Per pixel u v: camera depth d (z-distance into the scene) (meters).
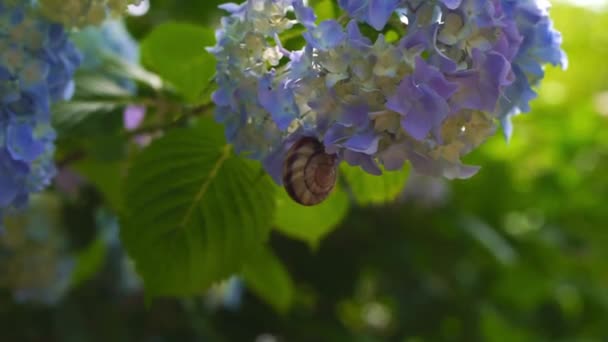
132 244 0.73
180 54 0.74
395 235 1.40
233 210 0.73
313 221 0.78
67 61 0.68
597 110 1.80
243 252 0.73
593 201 1.70
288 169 0.60
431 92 0.58
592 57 1.89
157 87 0.79
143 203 0.72
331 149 0.59
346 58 0.59
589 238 1.67
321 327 1.38
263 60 0.61
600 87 1.97
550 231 1.63
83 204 1.03
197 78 0.73
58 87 0.69
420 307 1.46
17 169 0.67
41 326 1.15
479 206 1.55
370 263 1.37
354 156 0.60
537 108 1.75
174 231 0.73
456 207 1.49
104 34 0.83
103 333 1.18
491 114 0.61
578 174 1.73
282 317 1.35
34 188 0.68
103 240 1.08
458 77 0.59
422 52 0.60
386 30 0.63
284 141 0.62
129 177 0.72
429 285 1.47
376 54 0.59
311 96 0.59
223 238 0.73
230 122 0.63
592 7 1.79
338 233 1.32
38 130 0.67
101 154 0.78
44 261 1.03
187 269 0.73
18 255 1.02
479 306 1.51
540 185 1.71
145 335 1.24
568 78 1.93
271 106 0.60
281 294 0.89
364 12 0.60
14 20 0.65
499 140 1.54
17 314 1.15
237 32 0.61
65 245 1.04
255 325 1.34
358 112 0.59
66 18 0.66
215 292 1.20
